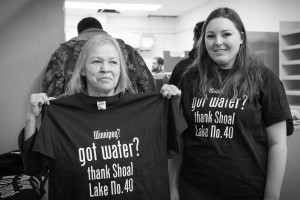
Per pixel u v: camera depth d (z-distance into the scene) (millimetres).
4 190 1600
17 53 2279
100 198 1156
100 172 1161
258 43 3926
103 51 1196
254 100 1251
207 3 7234
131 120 1239
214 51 1287
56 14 2326
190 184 1377
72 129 1188
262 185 1286
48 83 2014
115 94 1269
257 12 5621
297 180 2020
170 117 1274
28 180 1701
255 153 1246
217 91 1307
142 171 1203
